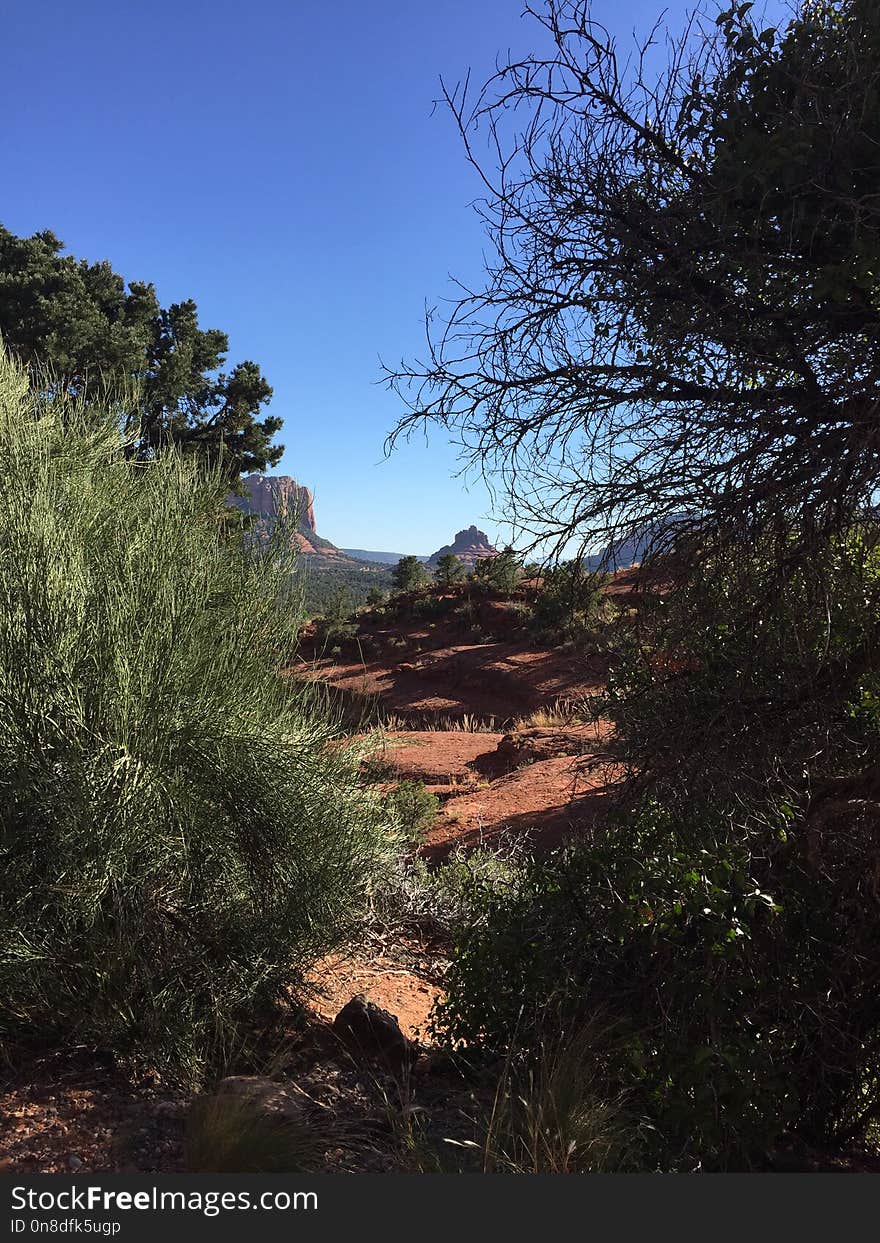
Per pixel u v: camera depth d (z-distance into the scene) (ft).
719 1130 9.45
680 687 12.53
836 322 8.34
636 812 12.84
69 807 11.19
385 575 257.75
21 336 77.92
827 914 11.89
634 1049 10.37
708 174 8.49
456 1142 9.05
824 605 10.56
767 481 8.97
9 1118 9.35
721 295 8.61
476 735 53.52
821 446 8.64
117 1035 10.92
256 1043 11.91
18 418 13.88
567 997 11.55
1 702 11.48
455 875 20.95
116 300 98.58
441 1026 13.00
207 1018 11.71
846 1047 11.75
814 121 7.68
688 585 10.16
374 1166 9.07
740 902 10.79
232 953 12.60
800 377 9.06
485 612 97.40
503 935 12.44
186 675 12.94
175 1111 9.87
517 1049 11.78
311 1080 11.37
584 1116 9.52
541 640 84.94
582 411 9.50
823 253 8.08
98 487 14.29
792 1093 10.52
